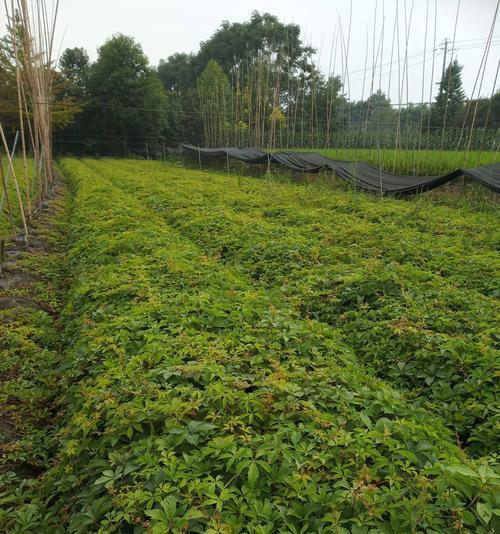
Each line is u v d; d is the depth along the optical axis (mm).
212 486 2586
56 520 2990
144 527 2469
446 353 4477
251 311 5207
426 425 3387
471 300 5715
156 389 3516
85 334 4965
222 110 37062
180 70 73125
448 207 12547
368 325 5340
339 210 11938
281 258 7785
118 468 2873
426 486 2561
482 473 2506
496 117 28062
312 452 2893
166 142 52531
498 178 12047
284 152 22266
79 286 6770
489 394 3926
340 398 3498
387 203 12523
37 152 12875
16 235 10195
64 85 38219
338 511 2477
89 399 3650
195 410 3295
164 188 16641
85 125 48469
